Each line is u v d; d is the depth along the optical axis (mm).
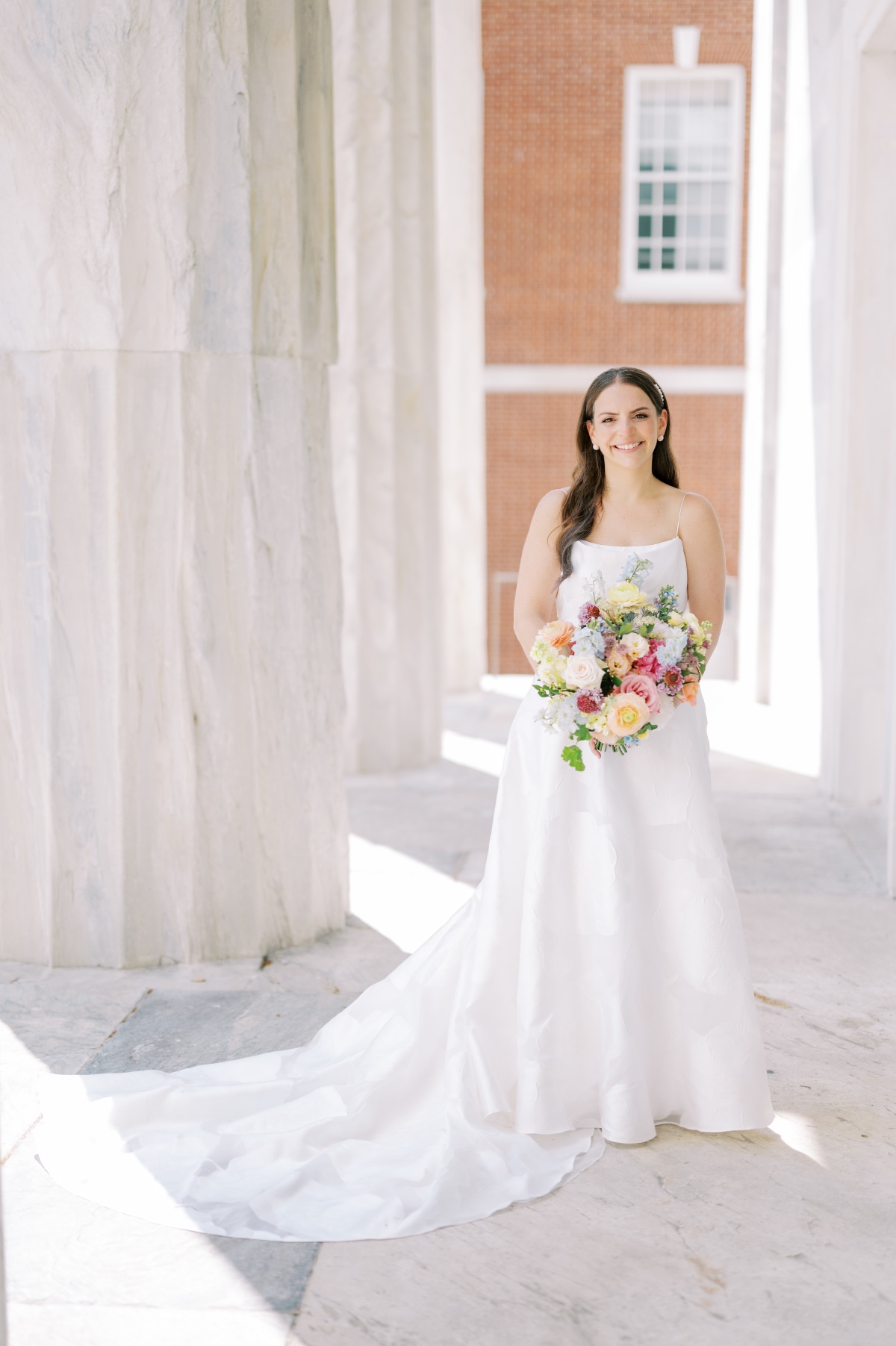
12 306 3770
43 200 3670
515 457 13711
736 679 11750
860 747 6305
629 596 2744
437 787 6754
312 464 4184
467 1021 2885
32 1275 2338
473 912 3021
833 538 6383
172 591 3875
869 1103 3055
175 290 3736
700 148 13383
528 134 13312
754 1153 2789
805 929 4398
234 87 3699
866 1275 2330
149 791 3975
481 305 10594
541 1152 2725
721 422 13484
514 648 13891
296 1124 2891
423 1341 2145
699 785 2840
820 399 7582
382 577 6996
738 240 13367
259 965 4051
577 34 13133
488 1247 2422
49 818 3947
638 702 2648
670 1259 2383
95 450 3775
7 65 3604
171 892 4027
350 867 5203
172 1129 2906
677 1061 2881
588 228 13398
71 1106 2982
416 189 6773
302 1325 2189
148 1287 2299
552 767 2842
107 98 3580
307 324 4113
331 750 4344
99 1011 3662
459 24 10328
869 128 5832
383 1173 2682
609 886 2781
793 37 8625
